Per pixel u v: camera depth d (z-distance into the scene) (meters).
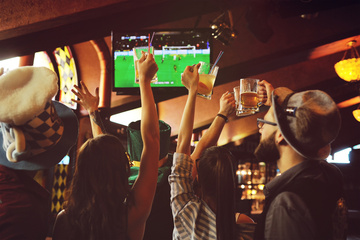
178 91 3.41
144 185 1.15
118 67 3.49
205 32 3.38
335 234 1.06
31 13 3.77
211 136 1.50
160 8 4.12
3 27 3.74
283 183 0.96
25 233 1.05
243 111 1.60
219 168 1.20
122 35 3.46
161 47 3.39
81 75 6.45
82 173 1.10
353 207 15.62
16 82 1.07
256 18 4.46
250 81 1.59
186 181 1.26
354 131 14.59
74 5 3.80
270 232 0.89
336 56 7.94
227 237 1.15
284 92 1.01
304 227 0.86
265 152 1.06
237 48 6.60
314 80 8.05
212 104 8.12
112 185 1.09
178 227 1.23
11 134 1.10
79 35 4.10
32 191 1.13
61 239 1.09
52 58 5.78
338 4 4.80
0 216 1.03
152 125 1.21
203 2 4.24
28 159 1.18
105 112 6.46
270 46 6.62
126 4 3.87
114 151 1.12
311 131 0.93
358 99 11.62
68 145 1.28
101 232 1.06
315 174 0.96
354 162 15.88
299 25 6.71
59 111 1.35
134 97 6.59
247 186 13.11
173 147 8.90
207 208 1.21
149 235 1.51
